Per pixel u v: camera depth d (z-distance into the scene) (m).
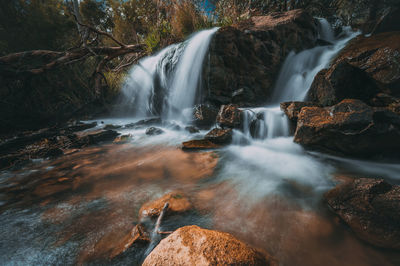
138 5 11.23
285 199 2.09
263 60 5.62
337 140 2.78
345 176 2.46
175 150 3.96
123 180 2.76
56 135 5.31
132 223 1.82
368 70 3.39
